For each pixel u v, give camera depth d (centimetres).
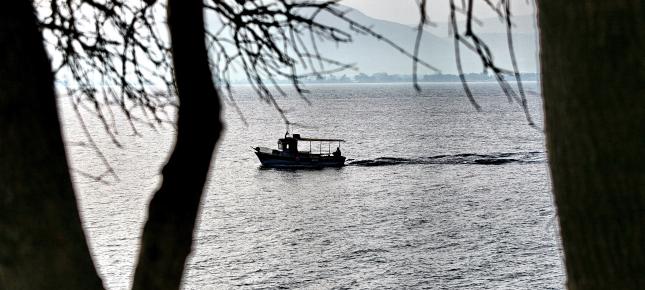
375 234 16062
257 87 1220
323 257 13912
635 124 584
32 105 658
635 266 595
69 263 660
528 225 16775
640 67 578
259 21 1135
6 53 648
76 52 1317
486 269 12975
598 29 594
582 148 617
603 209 610
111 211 18788
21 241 639
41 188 654
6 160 641
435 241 15250
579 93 612
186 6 785
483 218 17750
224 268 13012
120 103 1387
